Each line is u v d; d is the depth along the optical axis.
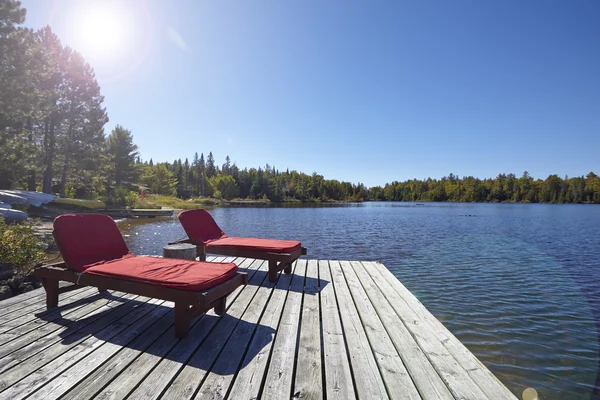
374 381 1.93
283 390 1.81
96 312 3.02
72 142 21.48
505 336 4.71
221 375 1.95
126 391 1.76
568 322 5.24
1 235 5.12
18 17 12.46
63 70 20.53
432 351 2.33
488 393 1.80
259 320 2.89
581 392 3.42
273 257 4.21
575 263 10.02
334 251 11.49
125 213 20.12
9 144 12.74
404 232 17.78
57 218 3.20
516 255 11.23
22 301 3.32
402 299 3.54
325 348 2.36
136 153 31.33
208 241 4.88
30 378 1.88
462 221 26.75
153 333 2.56
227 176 75.00
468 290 6.93
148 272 2.82
